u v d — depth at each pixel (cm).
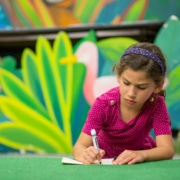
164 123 146
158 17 313
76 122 319
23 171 102
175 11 310
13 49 333
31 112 326
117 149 157
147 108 147
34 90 326
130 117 148
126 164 120
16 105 329
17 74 329
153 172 101
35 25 327
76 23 322
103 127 153
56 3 323
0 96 331
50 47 324
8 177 92
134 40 314
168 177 93
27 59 328
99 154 126
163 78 138
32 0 327
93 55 318
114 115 148
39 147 324
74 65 321
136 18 315
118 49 315
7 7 330
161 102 148
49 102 323
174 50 308
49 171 102
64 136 320
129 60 129
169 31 309
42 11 326
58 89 322
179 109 306
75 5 322
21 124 328
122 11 317
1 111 331
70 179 89
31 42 331
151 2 313
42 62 325
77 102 320
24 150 326
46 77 324
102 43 317
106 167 112
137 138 153
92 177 92
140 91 128
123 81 130
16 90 329
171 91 306
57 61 323
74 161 123
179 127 305
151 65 129
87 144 144
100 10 319
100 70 317
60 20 324
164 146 138
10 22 330
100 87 316
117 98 148
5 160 128
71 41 324
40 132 324
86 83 319
